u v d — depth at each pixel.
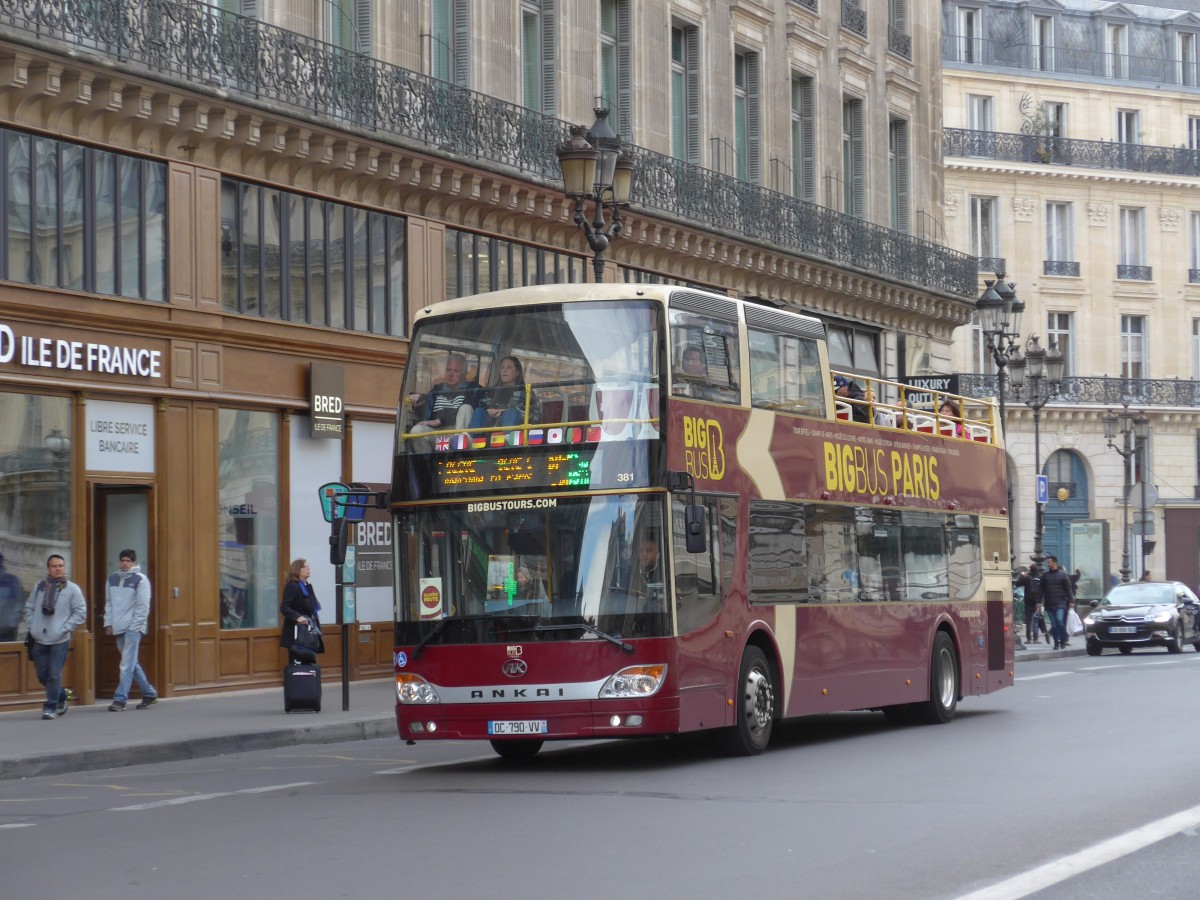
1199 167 78.81
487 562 18.44
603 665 17.95
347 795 16.44
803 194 47.59
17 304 25.39
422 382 19.22
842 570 22.14
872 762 18.47
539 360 18.70
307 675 25.53
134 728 23.14
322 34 31.34
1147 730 21.41
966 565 26.27
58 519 26.31
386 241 32.72
